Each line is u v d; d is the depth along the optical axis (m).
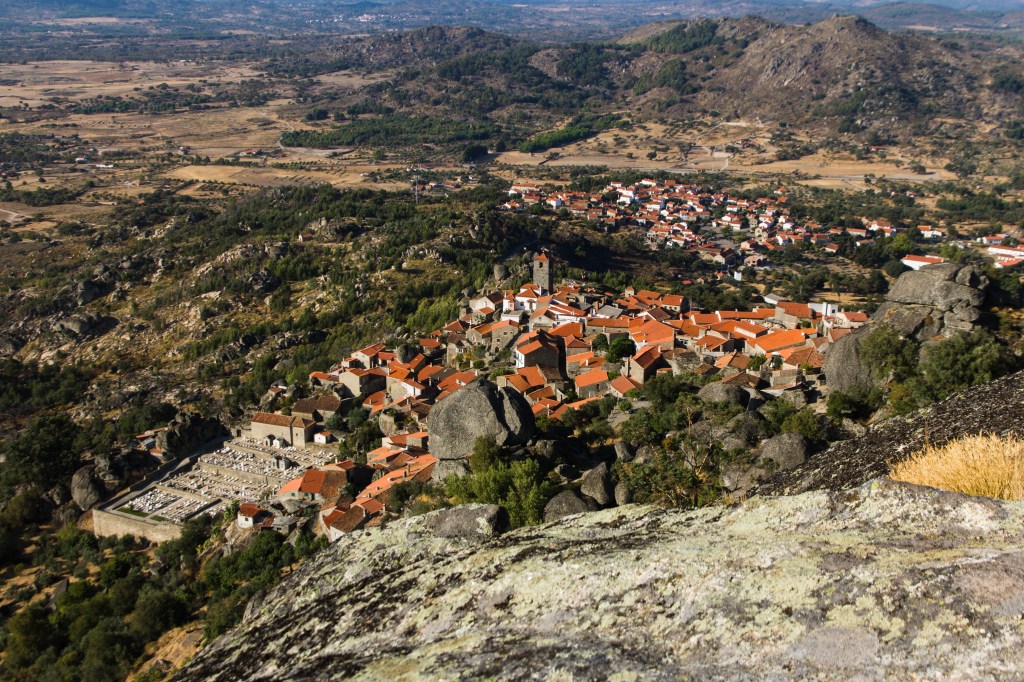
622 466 63.66
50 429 131.00
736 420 65.75
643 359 103.56
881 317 74.44
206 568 86.44
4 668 77.31
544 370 113.25
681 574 14.84
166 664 68.44
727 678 12.56
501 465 57.19
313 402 127.56
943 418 31.30
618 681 12.86
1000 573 12.84
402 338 157.50
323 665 16.14
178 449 124.25
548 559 16.64
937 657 11.98
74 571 98.25
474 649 14.78
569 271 191.00
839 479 30.88
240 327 197.12
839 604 13.24
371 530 21.11
